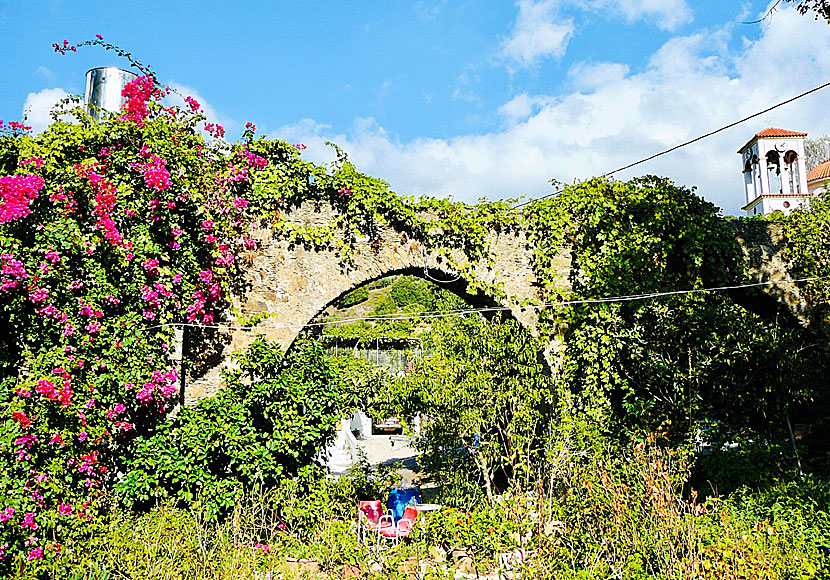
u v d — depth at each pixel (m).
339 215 8.29
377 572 4.49
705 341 8.45
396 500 7.97
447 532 4.75
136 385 6.84
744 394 8.45
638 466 5.42
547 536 4.62
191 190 7.43
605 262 8.97
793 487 6.14
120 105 8.77
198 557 4.75
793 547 4.53
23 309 6.60
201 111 7.71
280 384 6.87
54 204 6.78
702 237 9.12
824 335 9.53
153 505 6.73
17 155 6.77
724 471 7.15
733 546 4.15
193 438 6.64
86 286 6.83
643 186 9.26
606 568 4.39
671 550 4.30
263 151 7.99
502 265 8.85
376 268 8.36
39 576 5.42
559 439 7.76
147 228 7.15
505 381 7.66
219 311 7.69
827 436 9.17
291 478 6.82
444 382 7.49
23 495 5.87
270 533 5.85
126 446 6.83
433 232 8.62
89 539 5.71
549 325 8.84
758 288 9.49
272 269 7.94
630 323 8.81
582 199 9.04
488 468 7.54
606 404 8.55
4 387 6.23
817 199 10.02
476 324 7.95
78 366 6.60
